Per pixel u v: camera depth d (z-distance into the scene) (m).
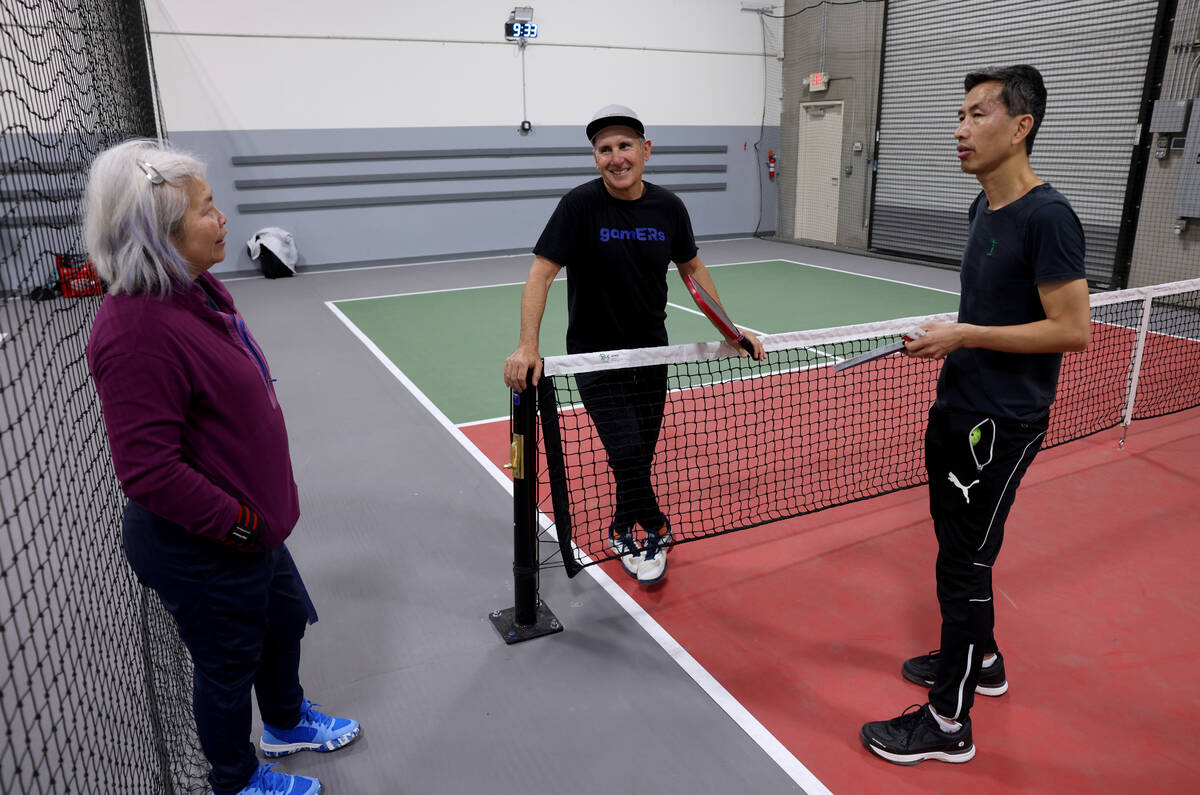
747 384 5.20
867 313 7.55
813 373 5.41
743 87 12.25
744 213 12.88
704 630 2.72
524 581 2.65
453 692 2.41
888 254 11.09
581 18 10.90
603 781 2.06
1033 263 1.81
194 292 1.53
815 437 4.32
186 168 1.47
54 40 2.81
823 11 11.45
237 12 9.28
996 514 1.98
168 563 1.61
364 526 3.47
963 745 2.09
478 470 4.06
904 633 2.69
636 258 2.65
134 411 1.43
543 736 2.23
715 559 3.18
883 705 2.34
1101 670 2.47
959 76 9.64
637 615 2.81
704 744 2.19
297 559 3.20
